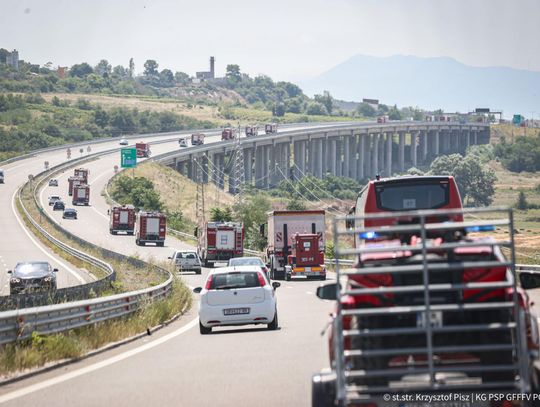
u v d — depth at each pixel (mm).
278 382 21859
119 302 38719
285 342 31812
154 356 28891
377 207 32719
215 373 24078
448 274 13812
